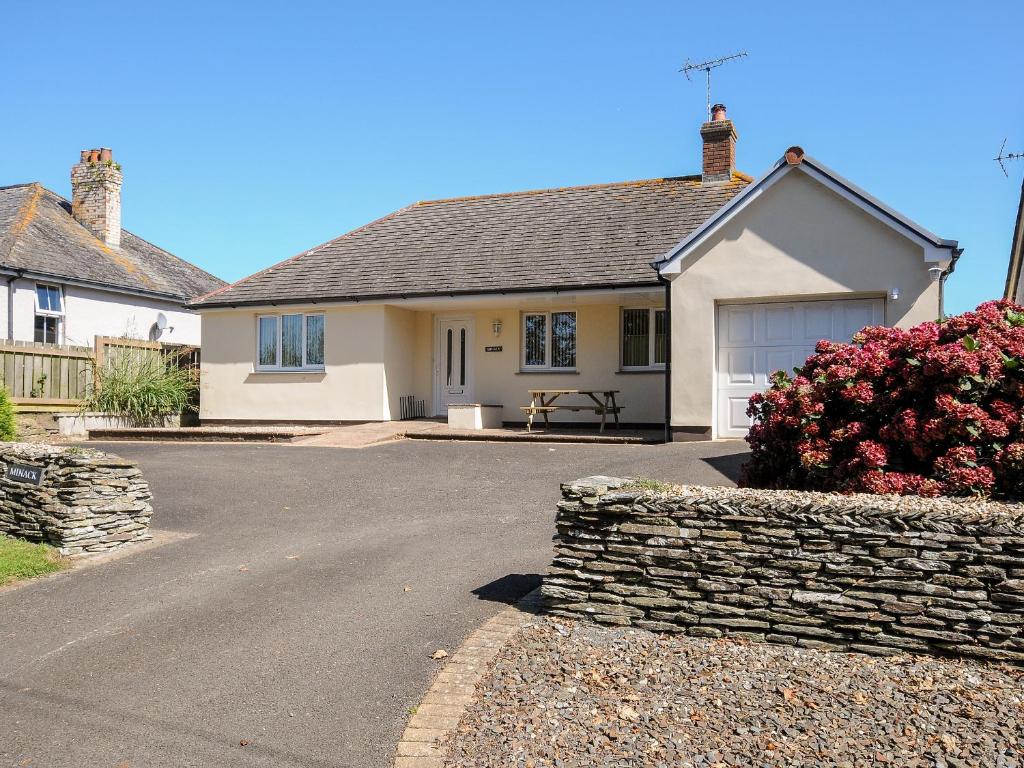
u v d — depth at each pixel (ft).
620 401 61.41
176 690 17.40
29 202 86.02
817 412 23.59
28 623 21.74
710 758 13.80
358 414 64.03
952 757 13.56
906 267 44.21
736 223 47.75
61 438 60.03
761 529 18.56
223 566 26.73
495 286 58.95
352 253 70.28
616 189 69.41
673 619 19.16
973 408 20.68
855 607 17.70
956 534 17.13
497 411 63.72
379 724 15.76
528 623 20.13
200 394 69.26
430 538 29.50
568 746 14.43
